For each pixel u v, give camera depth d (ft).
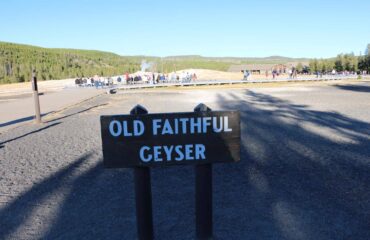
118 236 12.82
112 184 18.70
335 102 64.90
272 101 69.67
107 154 10.09
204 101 72.23
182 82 148.97
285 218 14.02
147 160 10.20
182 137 10.16
